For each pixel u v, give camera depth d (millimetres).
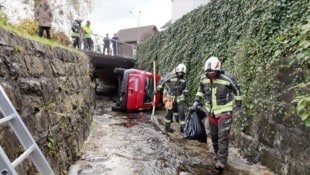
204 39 12016
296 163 4527
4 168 1892
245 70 7031
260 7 7230
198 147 6875
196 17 13625
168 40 17984
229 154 6391
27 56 3699
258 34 6809
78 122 6133
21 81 3338
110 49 21875
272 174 5086
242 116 6777
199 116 6266
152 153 6188
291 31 5367
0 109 2393
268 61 5941
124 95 12148
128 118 10828
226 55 9680
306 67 4535
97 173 4750
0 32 3053
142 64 22969
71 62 6586
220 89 5441
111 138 7352
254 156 5965
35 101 3658
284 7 6086
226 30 10117
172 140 7469
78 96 6770
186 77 12664
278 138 5137
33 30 9352
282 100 5137
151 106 12922
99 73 24797
